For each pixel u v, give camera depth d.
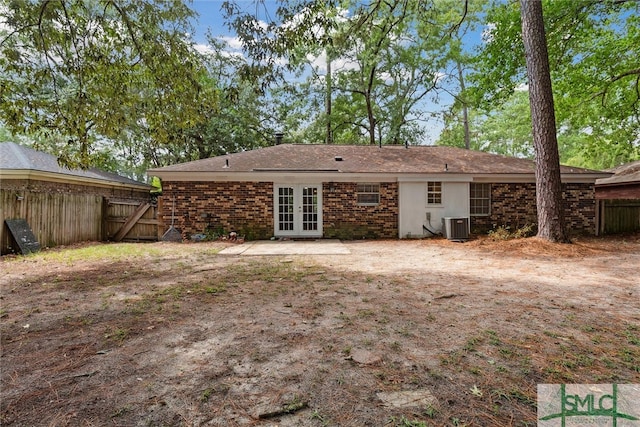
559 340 2.92
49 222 9.59
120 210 12.41
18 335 3.12
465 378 2.29
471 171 12.37
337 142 29.03
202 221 11.95
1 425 1.81
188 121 7.48
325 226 12.34
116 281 5.38
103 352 2.75
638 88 14.11
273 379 2.30
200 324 3.39
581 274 5.78
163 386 2.22
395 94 24.67
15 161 11.41
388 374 2.35
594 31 12.83
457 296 4.39
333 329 3.22
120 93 6.88
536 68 9.35
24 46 6.15
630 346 2.79
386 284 5.11
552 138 9.22
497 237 10.46
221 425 1.81
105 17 6.42
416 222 12.41
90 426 1.81
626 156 17.92
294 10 5.51
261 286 5.01
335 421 1.84
